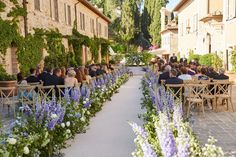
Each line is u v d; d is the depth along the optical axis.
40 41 18.62
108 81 15.16
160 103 6.61
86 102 9.13
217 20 24.62
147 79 15.98
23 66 16.34
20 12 16.16
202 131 8.27
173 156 3.82
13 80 13.43
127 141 7.58
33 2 18.19
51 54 20.39
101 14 37.69
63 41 23.50
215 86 10.81
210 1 27.28
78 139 7.79
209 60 24.44
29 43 17.12
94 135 8.14
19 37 16.02
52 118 6.05
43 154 5.70
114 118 10.25
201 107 10.71
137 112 11.29
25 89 10.18
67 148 7.10
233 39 21.67
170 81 10.74
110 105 12.98
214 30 24.86
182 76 12.22
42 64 18.89
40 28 19.06
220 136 7.76
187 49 35.16
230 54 21.78
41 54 18.75
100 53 38.62
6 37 14.84
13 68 16.02
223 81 10.84
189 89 10.43
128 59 46.41
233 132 8.13
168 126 4.36
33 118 5.94
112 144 7.36
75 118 7.61
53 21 21.69
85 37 28.19
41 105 6.52
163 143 3.92
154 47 58.25
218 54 24.14
